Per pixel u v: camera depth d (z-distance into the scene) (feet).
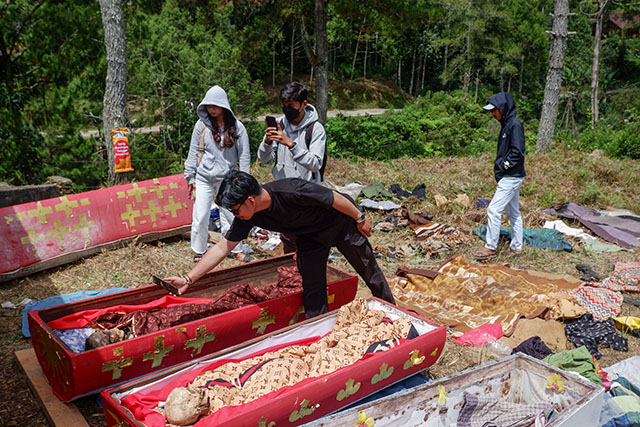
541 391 10.59
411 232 24.49
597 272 20.63
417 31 146.72
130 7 59.62
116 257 19.34
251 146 61.87
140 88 57.77
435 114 102.53
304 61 134.92
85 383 10.09
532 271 19.94
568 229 25.64
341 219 12.60
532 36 137.69
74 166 44.93
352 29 135.54
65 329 11.50
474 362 13.71
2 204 20.07
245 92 63.31
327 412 9.84
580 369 12.10
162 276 18.31
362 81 143.13
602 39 163.22
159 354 10.94
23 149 42.98
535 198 30.71
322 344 11.37
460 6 124.26
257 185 10.87
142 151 52.03
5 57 46.52
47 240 17.94
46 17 44.68
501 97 20.48
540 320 15.34
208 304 12.44
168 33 59.11
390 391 11.43
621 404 10.77
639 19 168.04
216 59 59.67
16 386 11.89
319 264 13.03
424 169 37.60
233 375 10.09
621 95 137.90
